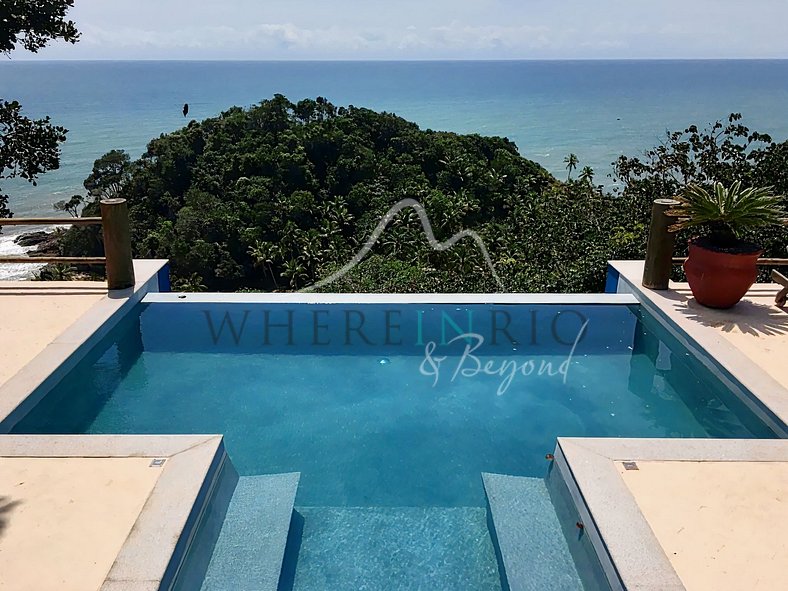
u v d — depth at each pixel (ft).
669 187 30.94
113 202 13.75
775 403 9.21
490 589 6.98
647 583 5.57
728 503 6.70
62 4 33.19
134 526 6.29
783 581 5.62
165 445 7.81
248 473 9.14
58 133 36.04
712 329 12.09
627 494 6.82
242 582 6.54
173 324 14.05
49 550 5.97
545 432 10.30
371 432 10.32
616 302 14.62
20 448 7.69
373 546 7.70
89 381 11.69
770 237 22.34
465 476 9.21
